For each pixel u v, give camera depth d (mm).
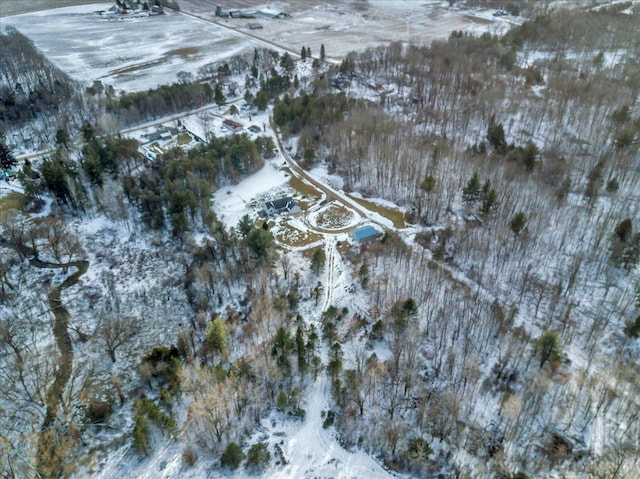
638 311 77688
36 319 82500
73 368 74375
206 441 62812
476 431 63844
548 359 69625
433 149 117875
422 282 84125
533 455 61281
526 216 96938
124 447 63625
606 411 64812
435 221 105062
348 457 62594
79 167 113312
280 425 66250
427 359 73938
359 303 84688
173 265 94875
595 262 88250
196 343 77750
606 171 107312
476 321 76750
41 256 95750
